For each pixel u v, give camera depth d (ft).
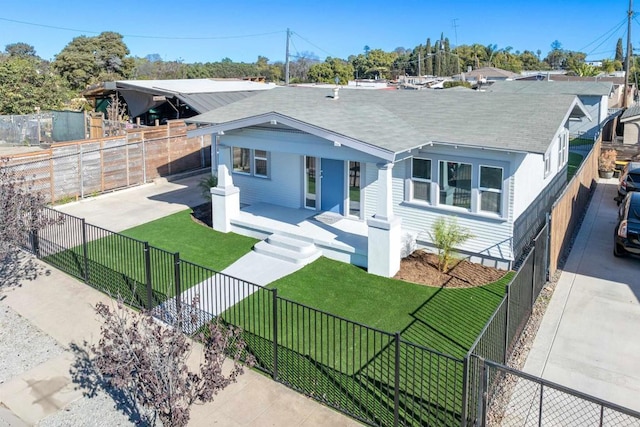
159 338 20.70
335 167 51.62
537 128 43.24
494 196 42.98
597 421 24.34
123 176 72.13
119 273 42.50
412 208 47.42
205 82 108.78
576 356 30.35
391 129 45.44
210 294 38.86
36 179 61.57
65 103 150.71
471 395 23.00
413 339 32.32
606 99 121.90
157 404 20.36
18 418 25.72
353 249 43.88
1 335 33.65
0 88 132.26
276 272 42.96
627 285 39.88
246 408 26.02
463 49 390.83
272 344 31.60
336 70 269.23
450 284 40.47
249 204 58.70
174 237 51.65
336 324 34.37
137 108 103.09
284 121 44.06
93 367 29.99
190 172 82.02
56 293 39.81
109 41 217.56
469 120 47.42
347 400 26.30
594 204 64.90
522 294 32.14
